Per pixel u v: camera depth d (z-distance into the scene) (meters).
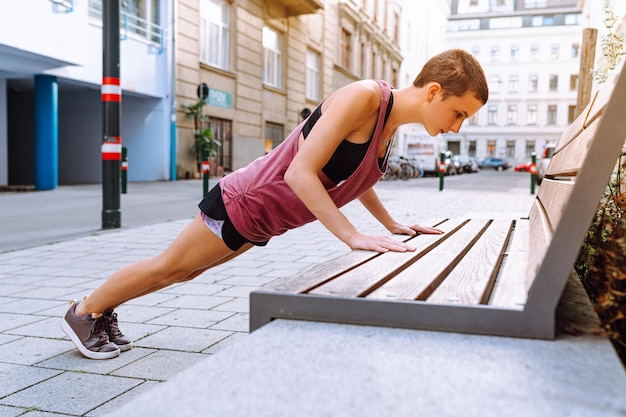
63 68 13.77
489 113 64.56
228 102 19.92
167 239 6.38
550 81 62.66
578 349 1.04
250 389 0.89
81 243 6.10
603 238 1.82
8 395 2.16
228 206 1.94
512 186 19.25
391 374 0.94
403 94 1.85
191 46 18.09
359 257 1.70
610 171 1.06
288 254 5.43
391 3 38.19
